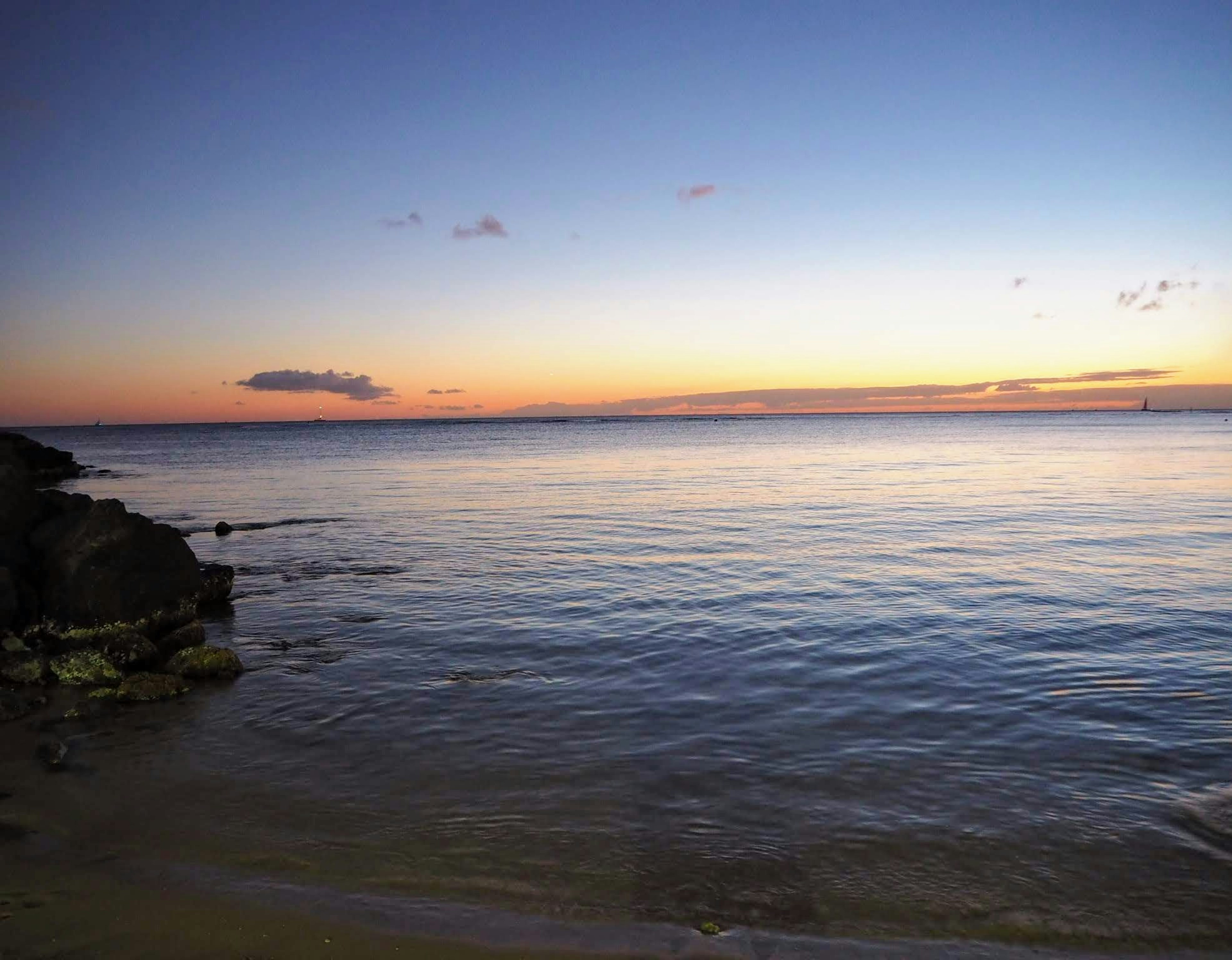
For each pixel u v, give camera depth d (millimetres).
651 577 19844
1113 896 6844
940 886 6980
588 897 6891
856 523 29125
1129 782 8875
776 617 15844
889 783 8844
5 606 14328
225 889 7062
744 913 6652
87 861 7551
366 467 65625
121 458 88750
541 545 24969
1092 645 13867
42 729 10914
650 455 80438
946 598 17297
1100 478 46750
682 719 10758
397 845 7730
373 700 11688
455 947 6277
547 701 11508
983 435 135125
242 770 9469
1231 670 12539
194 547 25609
